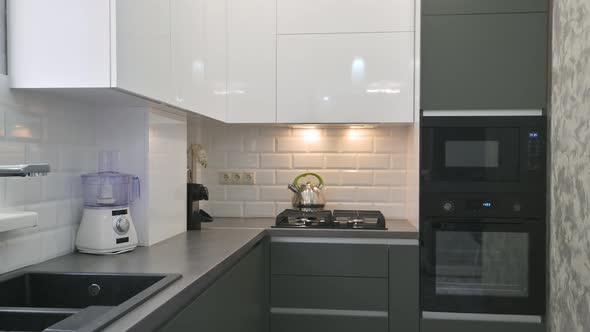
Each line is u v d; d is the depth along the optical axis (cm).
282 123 252
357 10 245
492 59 229
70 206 161
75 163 163
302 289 235
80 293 132
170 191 201
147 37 143
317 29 247
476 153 229
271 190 290
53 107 150
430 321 229
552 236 220
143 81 140
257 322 218
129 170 179
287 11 249
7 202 131
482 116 229
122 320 90
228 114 253
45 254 149
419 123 233
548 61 225
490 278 228
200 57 200
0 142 127
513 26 227
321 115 247
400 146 282
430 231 230
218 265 146
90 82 125
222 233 216
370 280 232
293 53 249
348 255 233
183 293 114
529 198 226
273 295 236
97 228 158
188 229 228
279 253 236
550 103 222
